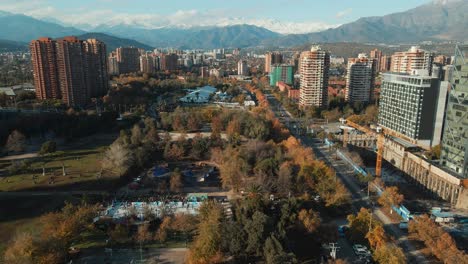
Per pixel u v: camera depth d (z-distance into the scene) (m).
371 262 146.12
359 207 199.00
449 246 144.38
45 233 148.38
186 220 166.38
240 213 159.38
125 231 156.75
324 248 155.50
